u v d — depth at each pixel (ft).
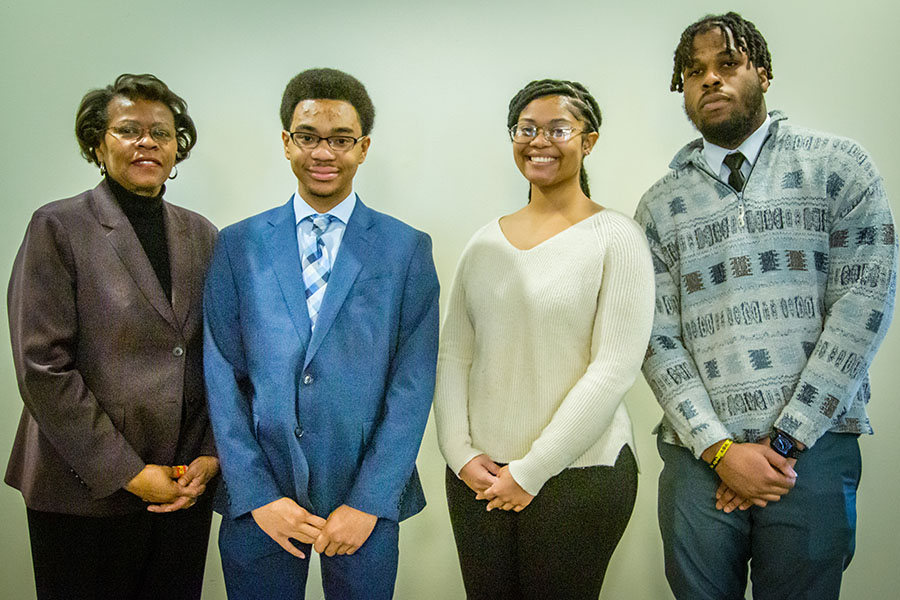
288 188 6.33
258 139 6.33
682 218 5.11
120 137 5.10
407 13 6.23
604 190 6.16
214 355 4.91
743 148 4.97
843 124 5.91
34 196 6.41
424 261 5.07
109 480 4.90
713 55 4.94
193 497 5.14
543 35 6.14
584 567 4.73
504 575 4.90
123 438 4.97
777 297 4.81
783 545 4.87
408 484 4.99
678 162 5.22
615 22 6.07
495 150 6.20
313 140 4.84
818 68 5.91
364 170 6.31
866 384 4.94
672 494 5.25
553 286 4.68
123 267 5.04
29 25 6.36
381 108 6.29
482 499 4.88
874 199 4.64
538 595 4.79
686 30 5.18
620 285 4.63
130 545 5.20
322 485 4.80
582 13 6.10
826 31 5.89
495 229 5.13
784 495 4.83
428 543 6.36
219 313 4.97
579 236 4.77
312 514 4.76
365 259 4.95
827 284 4.81
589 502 4.66
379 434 4.77
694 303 5.04
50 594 5.12
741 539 5.12
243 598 4.83
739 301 4.87
